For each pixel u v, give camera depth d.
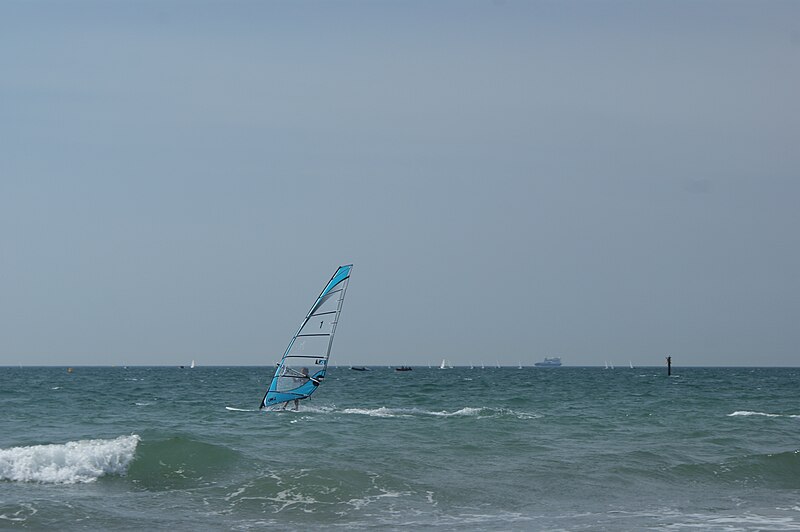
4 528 35.50
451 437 65.31
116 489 44.25
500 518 39.88
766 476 50.81
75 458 47.72
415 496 43.81
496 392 157.50
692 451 59.91
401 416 83.25
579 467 52.25
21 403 108.94
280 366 85.44
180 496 42.84
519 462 53.78
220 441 60.28
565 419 83.19
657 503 43.81
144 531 35.94
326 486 44.72
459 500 43.47
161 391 158.12
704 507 43.00
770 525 38.94
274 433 65.75
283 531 36.69
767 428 77.50
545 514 40.91
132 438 52.50
